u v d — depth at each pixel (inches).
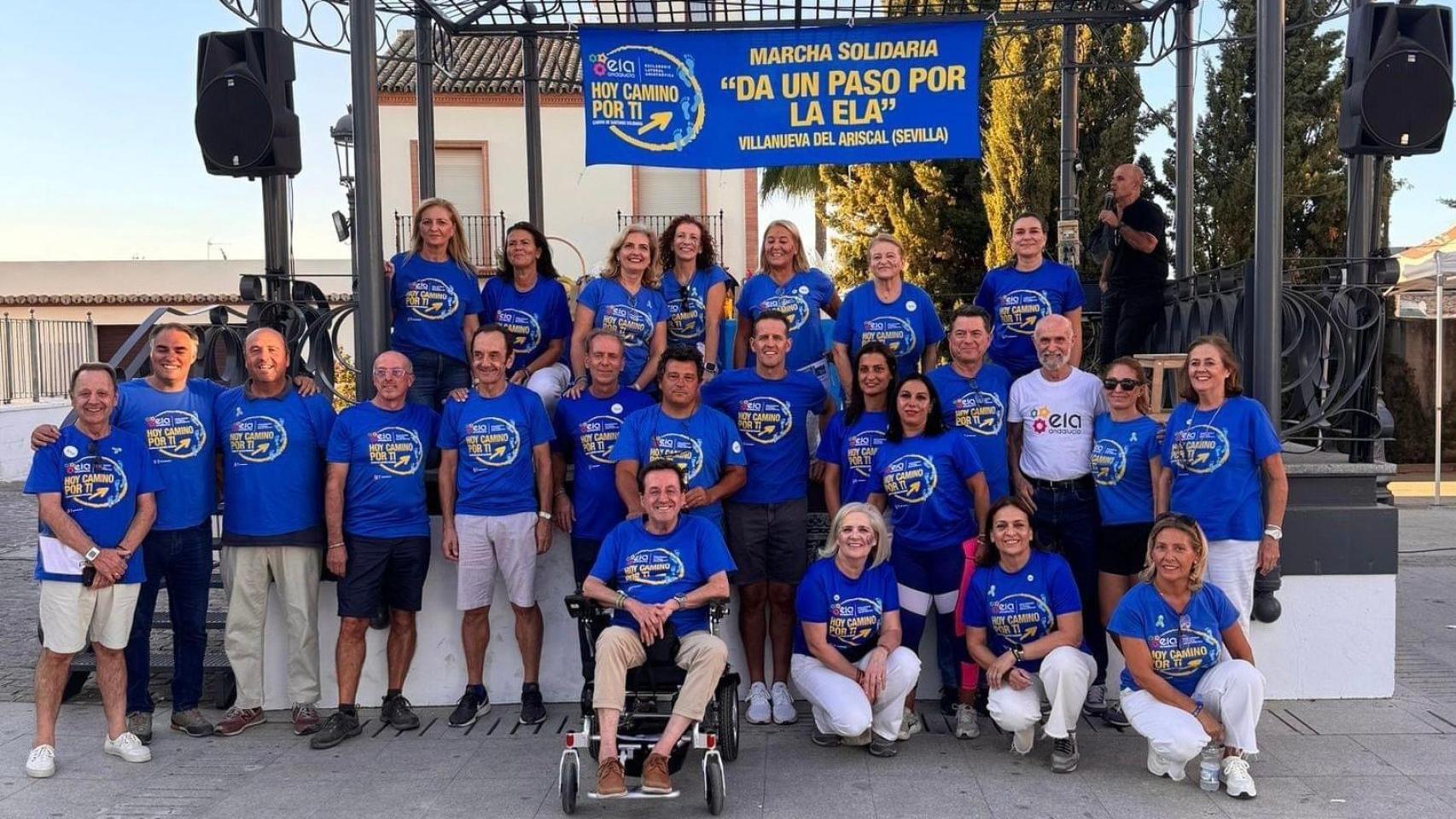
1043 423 204.5
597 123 301.1
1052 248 607.5
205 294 1167.0
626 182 798.5
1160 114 507.5
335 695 223.8
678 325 246.4
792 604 212.4
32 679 241.6
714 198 802.8
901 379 214.8
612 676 165.5
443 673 223.6
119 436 188.2
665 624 173.8
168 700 227.9
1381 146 217.9
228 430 203.8
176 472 200.4
